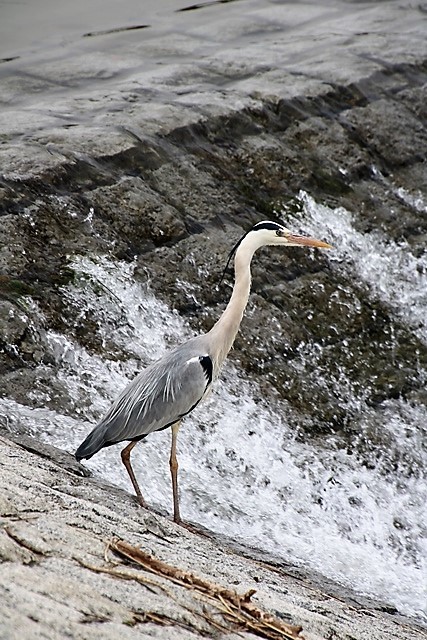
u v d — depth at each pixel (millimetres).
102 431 10477
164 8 27703
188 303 15555
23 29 25359
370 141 20406
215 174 17812
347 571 11977
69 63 22250
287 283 16703
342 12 27094
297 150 19297
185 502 12047
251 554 11055
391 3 27828
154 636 6555
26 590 6520
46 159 16250
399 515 13883
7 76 21281
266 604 7977
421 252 18609
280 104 20016
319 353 16016
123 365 14156
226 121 18969
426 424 15609
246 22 25891
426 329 17438
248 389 14750
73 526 7879
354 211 18750
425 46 24016
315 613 8484
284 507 13117
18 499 8016
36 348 13648
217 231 16750
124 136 17469
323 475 13977
